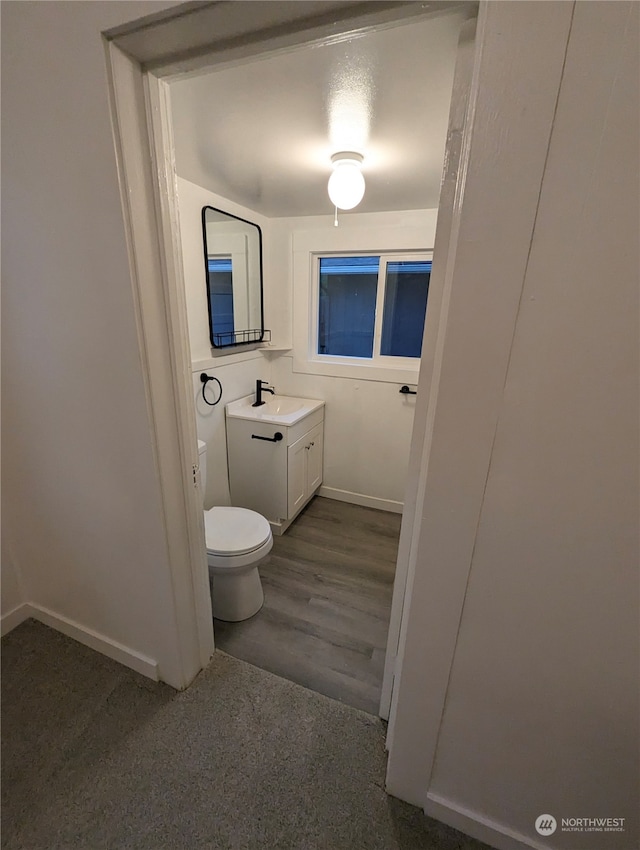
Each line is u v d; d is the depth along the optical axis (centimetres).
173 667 137
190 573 132
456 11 62
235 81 94
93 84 78
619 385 60
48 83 82
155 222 94
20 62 83
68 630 159
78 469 124
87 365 107
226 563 161
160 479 111
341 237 235
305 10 64
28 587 165
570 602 75
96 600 145
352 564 219
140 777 113
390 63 86
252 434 232
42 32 79
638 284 56
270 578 206
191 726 127
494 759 94
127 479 116
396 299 245
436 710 95
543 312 61
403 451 263
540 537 73
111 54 76
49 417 121
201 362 208
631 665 74
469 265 63
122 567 131
